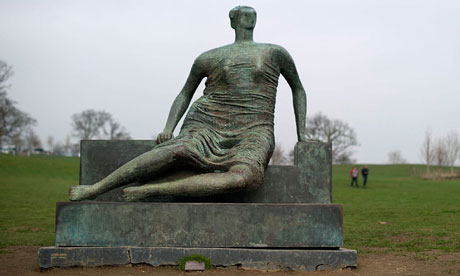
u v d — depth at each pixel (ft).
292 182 18.98
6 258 19.81
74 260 16.46
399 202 55.62
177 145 17.44
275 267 16.31
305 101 20.76
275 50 19.66
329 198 19.06
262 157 17.66
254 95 19.03
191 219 16.66
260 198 18.75
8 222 35.63
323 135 150.92
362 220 37.78
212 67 19.63
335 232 16.81
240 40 20.10
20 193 63.16
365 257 20.40
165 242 16.63
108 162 19.35
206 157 17.84
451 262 18.89
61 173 110.83
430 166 179.42
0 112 150.41
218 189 16.60
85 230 16.74
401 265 18.25
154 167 17.39
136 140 19.33
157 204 16.74
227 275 15.61
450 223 34.86
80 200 17.74
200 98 19.67
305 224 16.76
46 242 25.21
